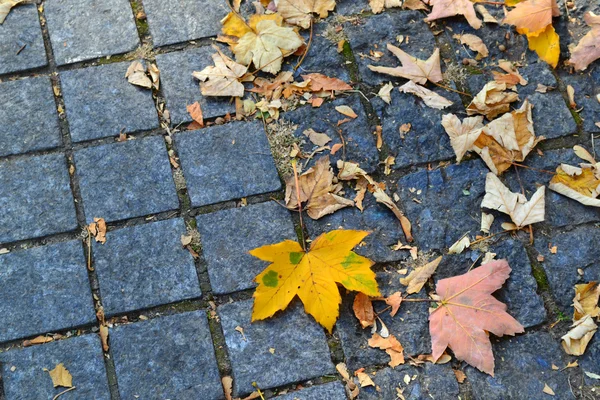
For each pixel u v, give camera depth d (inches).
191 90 93.3
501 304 78.4
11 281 81.0
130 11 98.7
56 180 86.7
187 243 83.5
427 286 82.2
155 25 97.7
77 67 94.5
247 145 89.7
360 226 85.2
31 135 89.4
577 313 79.9
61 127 90.2
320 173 87.1
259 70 94.4
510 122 89.2
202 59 95.7
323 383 77.4
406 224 84.9
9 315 79.3
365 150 89.7
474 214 86.1
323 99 93.2
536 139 90.1
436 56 94.9
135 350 78.2
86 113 91.0
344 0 100.8
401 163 89.3
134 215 85.1
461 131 89.4
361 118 92.0
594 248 84.3
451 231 85.0
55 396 75.7
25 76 93.9
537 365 78.0
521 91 94.2
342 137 90.5
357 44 97.3
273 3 100.3
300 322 79.8
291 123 91.4
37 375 76.6
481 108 91.3
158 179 87.3
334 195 85.9
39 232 83.7
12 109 91.0
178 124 90.9
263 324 79.7
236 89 92.3
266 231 84.7
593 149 90.4
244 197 86.7
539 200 85.2
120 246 83.3
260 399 76.4
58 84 93.2
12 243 83.2
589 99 93.9
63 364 77.2
